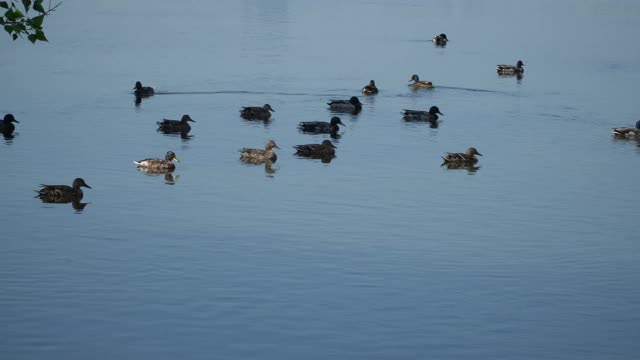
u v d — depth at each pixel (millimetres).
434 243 45281
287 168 59125
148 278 39812
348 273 40938
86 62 96938
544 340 34875
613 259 43656
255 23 133375
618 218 50062
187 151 62969
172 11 147750
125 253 42781
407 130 71250
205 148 64000
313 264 41938
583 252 44594
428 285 39812
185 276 40125
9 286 38531
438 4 167875
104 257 42188
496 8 162125
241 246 44094
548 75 96500
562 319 36750
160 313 36312
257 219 48312
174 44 111062
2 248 43125
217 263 41781
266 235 45812
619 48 116625
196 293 38281
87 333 34469
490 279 40750
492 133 70562
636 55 110875
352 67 98812
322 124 70062
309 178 56781
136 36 117375
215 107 77938
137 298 37688
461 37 124750
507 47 116312
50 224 46781
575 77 95500
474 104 81688
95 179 55531
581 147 66562
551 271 41875
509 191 55000
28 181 54812
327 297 38188
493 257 43562
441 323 36031
